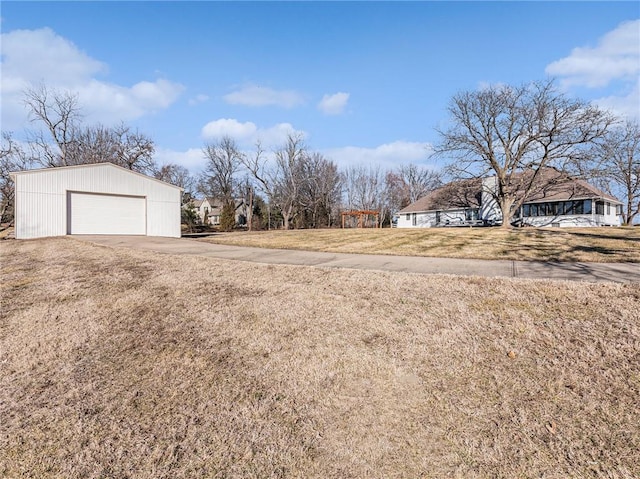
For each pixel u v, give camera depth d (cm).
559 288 484
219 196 4662
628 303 418
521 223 2819
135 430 266
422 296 493
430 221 3575
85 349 402
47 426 274
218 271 718
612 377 293
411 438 246
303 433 256
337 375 326
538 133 2198
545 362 321
